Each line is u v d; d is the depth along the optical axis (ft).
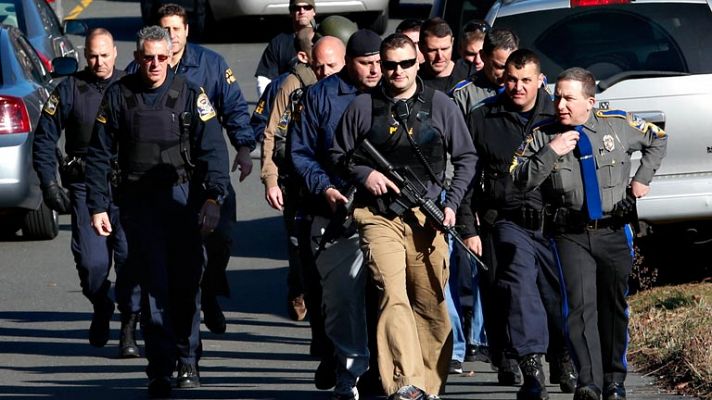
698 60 115.75
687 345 97.86
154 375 93.66
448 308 95.40
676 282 126.41
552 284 89.76
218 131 93.30
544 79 91.30
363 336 86.69
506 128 89.10
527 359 86.12
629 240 85.56
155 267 93.09
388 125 83.51
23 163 155.53
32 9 203.82
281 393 95.14
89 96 109.60
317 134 87.56
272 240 162.50
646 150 86.12
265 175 104.27
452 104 84.89
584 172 83.56
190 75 104.83
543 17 119.24
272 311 128.16
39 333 121.60
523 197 88.38
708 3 117.08
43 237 165.17
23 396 96.43
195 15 317.63
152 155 92.63
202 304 109.81
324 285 86.53
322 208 88.07
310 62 105.70
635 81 115.14
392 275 82.79
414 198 83.15
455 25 138.62
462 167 84.89
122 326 110.73
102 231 93.81
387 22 313.73
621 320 86.53
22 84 159.63
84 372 105.29
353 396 86.94
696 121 114.73
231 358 108.88
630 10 118.11
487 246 90.68
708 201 115.24
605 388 86.79
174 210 93.56
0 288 141.59
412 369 81.56
